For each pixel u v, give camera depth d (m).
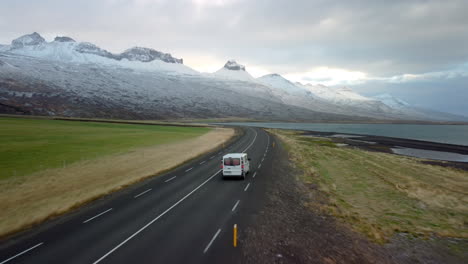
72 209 18.14
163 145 54.25
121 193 22.03
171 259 11.36
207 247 12.48
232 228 14.74
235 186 24.34
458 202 23.59
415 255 13.35
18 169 29.11
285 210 18.16
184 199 20.27
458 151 68.25
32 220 15.83
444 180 33.16
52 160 34.53
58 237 13.71
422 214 19.94
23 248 12.57
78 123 106.12
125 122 121.38
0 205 18.33
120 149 46.41
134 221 15.80
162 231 14.30
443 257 13.39
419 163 45.50
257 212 17.47
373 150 64.75
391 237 15.29
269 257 11.72
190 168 33.03
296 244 13.17
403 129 185.75
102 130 82.88
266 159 40.31
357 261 12.08
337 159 44.03
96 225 15.23
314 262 11.56
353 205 21.03
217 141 65.81
